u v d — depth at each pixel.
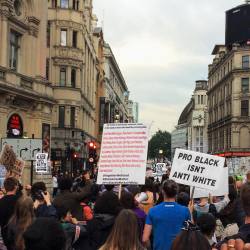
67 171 48.75
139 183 10.94
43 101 37.06
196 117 159.50
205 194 10.84
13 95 32.75
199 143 159.00
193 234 4.21
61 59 52.28
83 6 54.56
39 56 37.62
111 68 103.00
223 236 7.77
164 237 7.83
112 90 106.94
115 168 11.11
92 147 47.22
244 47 83.12
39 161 22.16
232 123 83.75
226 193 11.03
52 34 52.22
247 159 30.64
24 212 7.10
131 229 5.27
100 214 7.67
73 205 8.93
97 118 82.06
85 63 59.75
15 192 8.77
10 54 34.50
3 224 8.27
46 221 4.17
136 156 11.02
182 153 10.28
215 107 99.62
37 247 4.05
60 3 52.53
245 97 82.88
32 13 36.66
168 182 8.05
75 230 7.52
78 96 53.44
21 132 35.12
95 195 11.90
